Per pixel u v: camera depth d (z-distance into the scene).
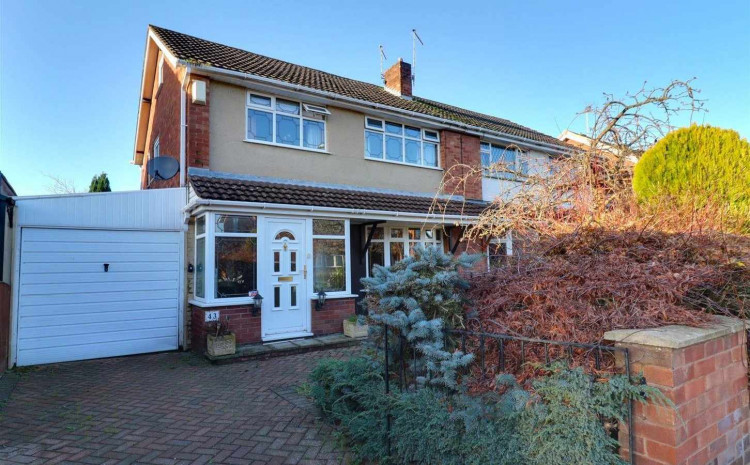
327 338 8.91
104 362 7.90
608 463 2.39
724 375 2.73
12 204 7.55
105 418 4.95
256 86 9.88
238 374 6.83
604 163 6.55
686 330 2.56
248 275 8.55
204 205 7.98
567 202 6.21
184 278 9.15
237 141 9.69
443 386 3.37
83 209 8.23
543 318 3.23
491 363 3.34
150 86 14.08
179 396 5.75
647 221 4.41
